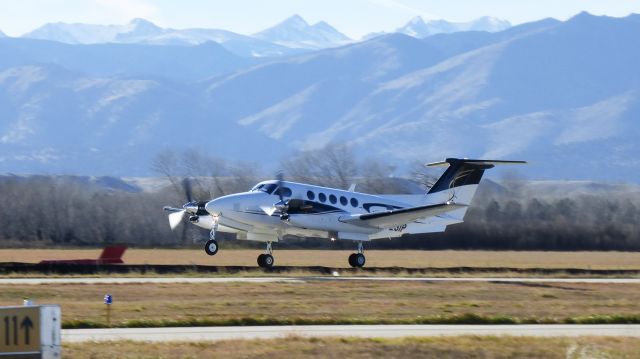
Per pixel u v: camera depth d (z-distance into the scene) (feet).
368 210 522.47
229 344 255.50
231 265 566.36
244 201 502.79
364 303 369.30
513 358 245.45
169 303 354.74
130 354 239.09
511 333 295.48
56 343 211.20
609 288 450.30
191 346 251.60
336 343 258.37
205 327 302.45
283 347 251.19
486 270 540.52
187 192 552.00
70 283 415.03
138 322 303.68
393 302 375.25
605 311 360.48
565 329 309.83
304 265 579.48
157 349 246.68
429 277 501.15
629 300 401.49
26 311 209.87
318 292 400.67
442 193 540.11
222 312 334.03
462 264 634.43
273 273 489.67
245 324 310.24
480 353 249.14
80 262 527.81
